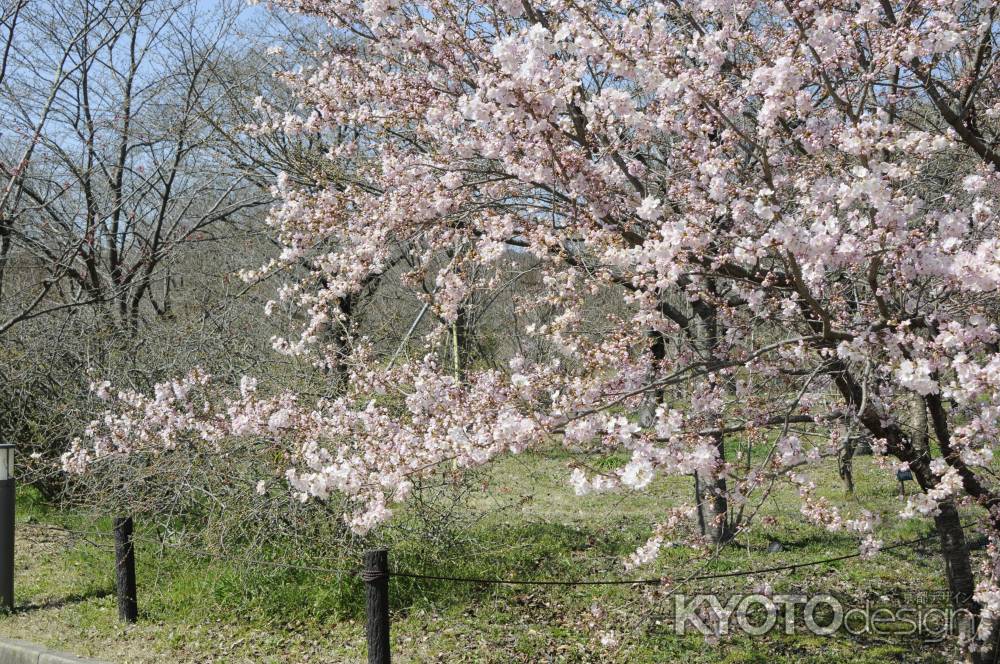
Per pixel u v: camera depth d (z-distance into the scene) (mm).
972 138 4043
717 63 3949
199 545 6598
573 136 4238
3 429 9211
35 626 5691
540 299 4887
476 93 4102
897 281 3496
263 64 10781
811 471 9758
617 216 4062
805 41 3939
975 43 4676
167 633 5547
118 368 8250
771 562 6719
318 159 7609
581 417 3652
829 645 5090
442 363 5574
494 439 3707
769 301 4031
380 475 3875
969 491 4043
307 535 6148
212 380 7230
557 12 4168
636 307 4965
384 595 4055
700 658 4953
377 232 4754
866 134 3244
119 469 7133
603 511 9094
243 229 11922
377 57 6109
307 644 5371
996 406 3393
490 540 7582
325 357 5867
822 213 3359
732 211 3773
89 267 10062
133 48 11039
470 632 5508
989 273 3010
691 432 3559
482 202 4566
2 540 5941
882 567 6613
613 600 5922
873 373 3742
